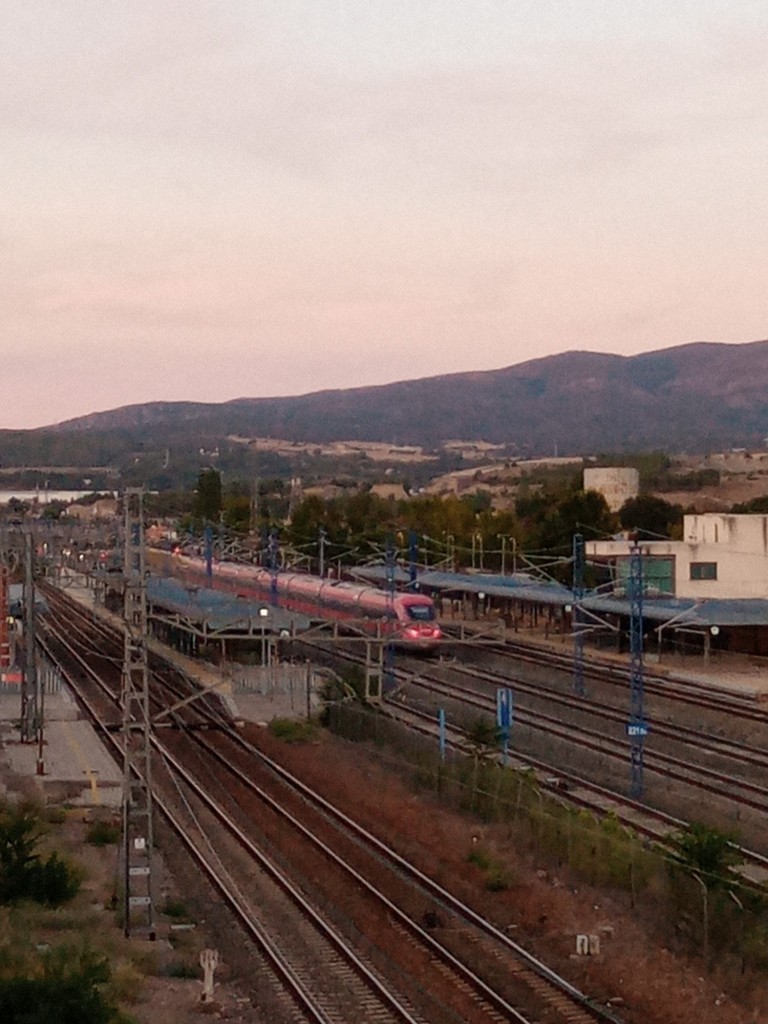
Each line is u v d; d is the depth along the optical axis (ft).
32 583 183.32
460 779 147.23
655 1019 84.79
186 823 140.67
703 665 248.11
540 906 108.06
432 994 88.63
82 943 92.43
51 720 201.67
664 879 104.58
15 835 111.34
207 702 219.61
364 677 210.38
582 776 158.81
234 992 88.58
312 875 121.49
